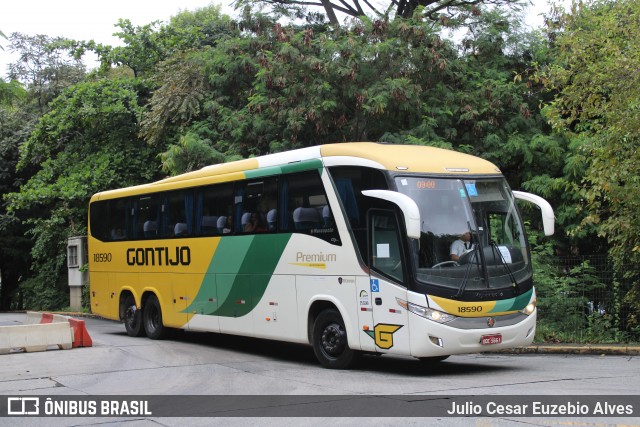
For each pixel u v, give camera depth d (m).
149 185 17.88
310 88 21.47
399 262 11.24
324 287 12.51
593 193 15.28
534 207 20.22
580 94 15.76
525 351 14.98
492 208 11.98
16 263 41.56
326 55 21.52
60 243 33.50
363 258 11.80
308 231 12.90
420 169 11.69
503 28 23.14
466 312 11.13
